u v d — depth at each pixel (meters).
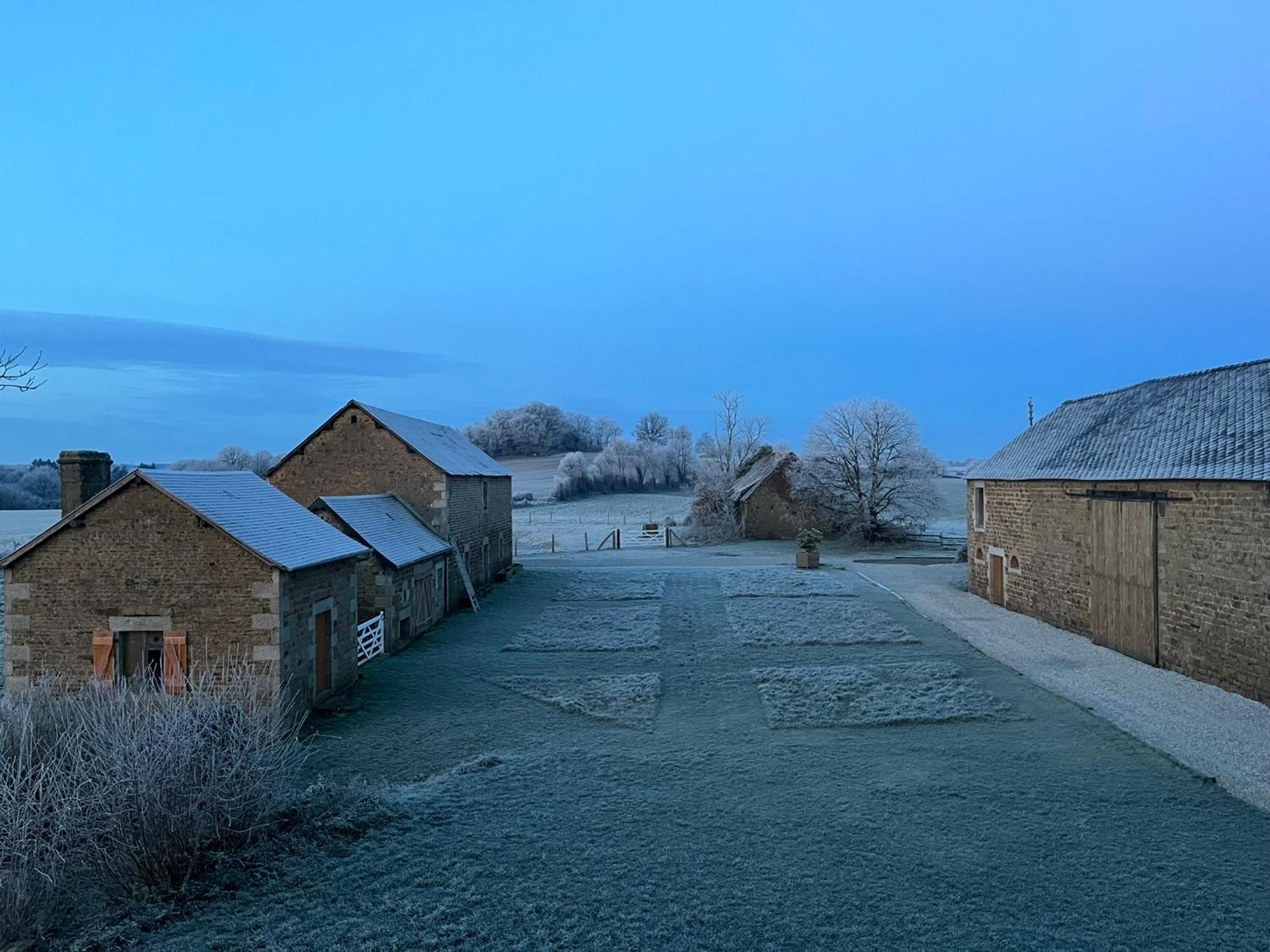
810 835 9.16
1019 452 26.72
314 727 14.70
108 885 7.59
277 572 14.41
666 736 13.34
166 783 7.87
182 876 7.80
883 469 48.38
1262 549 14.80
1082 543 21.20
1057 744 12.51
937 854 8.62
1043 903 7.57
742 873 8.18
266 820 8.75
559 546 53.12
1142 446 20.02
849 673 17.03
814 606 25.31
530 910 7.41
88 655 14.71
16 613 14.79
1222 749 12.19
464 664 19.22
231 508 15.74
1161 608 17.83
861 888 7.87
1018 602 24.92
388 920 7.20
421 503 27.27
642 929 7.09
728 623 23.23
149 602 14.61
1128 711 14.30
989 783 10.81
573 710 15.16
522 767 11.66
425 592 23.58
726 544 52.78
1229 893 7.77
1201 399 19.94
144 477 14.55
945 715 14.01
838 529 52.28
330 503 21.17
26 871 7.12
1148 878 8.08
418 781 11.88
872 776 11.17
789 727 13.67
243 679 12.12
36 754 8.91
